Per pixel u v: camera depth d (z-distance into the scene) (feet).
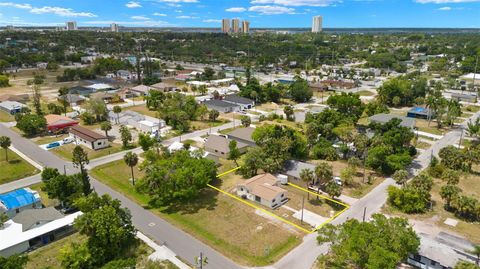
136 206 204.64
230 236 175.11
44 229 169.68
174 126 363.97
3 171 249.55
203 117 409.69
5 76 601.21
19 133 341.41
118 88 574.56
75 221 155.33
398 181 224.74
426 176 213.25
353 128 328.49
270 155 248.73
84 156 230.48
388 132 277.23
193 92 552.41
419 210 200.13
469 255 151.43
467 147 287.69
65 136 334.03
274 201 204.74
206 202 210.38
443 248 153.58
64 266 145.79
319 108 444.14
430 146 311.47
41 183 233.35
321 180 231.91
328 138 312.91
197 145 310.24
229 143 283.79
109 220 152.97
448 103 406.82
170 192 201.36
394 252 138.92
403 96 472.85
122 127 318.65
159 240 170.30
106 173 251.39
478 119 343.87
